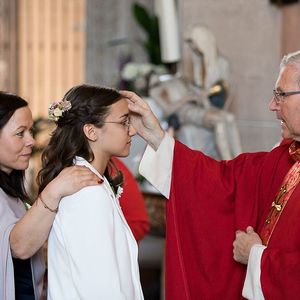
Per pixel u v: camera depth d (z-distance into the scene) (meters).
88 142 3.52
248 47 9.35
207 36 8.02
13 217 3.64
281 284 3.59
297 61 3.71
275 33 9.03
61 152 3.50
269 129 9.18
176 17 9.68
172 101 8.09
